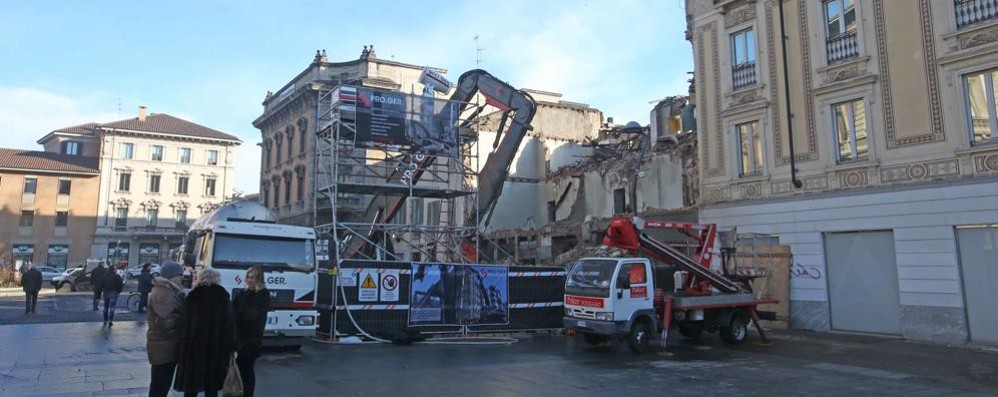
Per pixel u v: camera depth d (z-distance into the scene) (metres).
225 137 71.94
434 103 18.09
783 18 18.50
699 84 20.94
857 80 16.45
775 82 18.56
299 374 10.17
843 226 16.59
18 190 63.00
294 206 46.47
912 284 15.12
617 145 28.97
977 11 14.42
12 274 39.34
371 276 14.75
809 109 17.67
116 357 11.63
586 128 35.34
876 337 15.59
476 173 18.72
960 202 14.34
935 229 14.76
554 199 30.62
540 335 16.48
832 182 16.95
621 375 10.59
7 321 17.95
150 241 67.56
